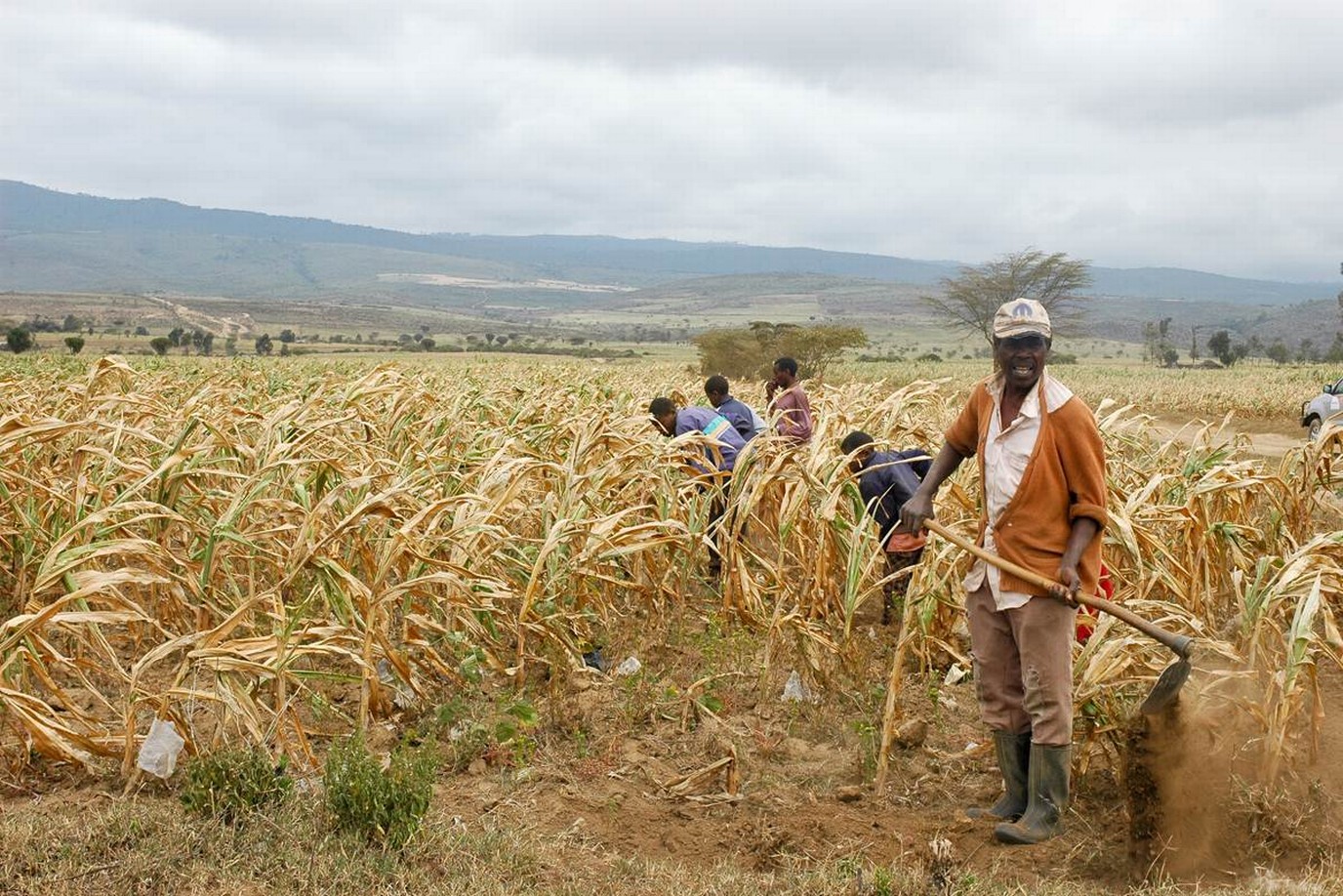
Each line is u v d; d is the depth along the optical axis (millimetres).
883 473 8273
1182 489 8336
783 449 7469
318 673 5637
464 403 10594
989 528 5172
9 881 4148
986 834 5102
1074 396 5016
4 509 7059
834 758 6059
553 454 9188
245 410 8414
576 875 4543
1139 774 4734
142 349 104500
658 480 7992
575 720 6352
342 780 4727
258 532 6656
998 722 5219
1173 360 123062
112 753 5285
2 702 5000
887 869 4664
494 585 6227
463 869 4488
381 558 6723
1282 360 123812
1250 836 4934
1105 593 6395
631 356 108250
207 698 5273
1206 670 6012
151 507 6031
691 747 6113
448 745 6012
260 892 4207
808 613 7184
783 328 50156
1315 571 5785
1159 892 4430
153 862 4328
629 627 7992
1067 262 76125
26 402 10211
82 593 5250
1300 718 6445
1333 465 8859
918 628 6570
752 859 4883
